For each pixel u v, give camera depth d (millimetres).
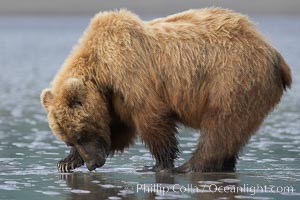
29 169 19734
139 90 18562
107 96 18891
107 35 18859
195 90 18844
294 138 25453
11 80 54969
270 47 19078
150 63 18812
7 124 29672
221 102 18562
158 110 18812
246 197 16109
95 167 18906
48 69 67312
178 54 18875
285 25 163750
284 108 35281
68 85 18281
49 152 22656
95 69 18719
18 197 16266
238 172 19125
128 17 19062
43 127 28781
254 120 18781
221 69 18625
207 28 19109
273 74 18906
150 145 19047
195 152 19125
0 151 22766
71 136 18672
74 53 19234
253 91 18578
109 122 19109
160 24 19375
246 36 18938
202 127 18922
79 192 16750
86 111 18578
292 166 20078
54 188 17234
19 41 123812
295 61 69938
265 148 23234
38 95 43156
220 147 18734
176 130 19312
